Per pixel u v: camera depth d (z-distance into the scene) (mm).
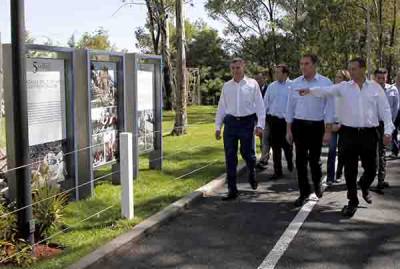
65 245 5910
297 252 5816
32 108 6957
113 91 9016
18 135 5492
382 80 10641
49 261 5398
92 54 8328
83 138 8180
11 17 5375
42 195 6191
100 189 8758
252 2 42438
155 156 10625
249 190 8938
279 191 8867
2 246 5406
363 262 5520
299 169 7852
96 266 5391
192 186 8891
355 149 7234
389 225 6832
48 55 7289
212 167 10844
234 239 6262
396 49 37625
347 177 7289
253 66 44000
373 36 36625
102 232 6285
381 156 8711
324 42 36688
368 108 7148
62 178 7625
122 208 6770
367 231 6570
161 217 6859
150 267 5395
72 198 7805
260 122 8141
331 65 37219
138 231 6297
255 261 5551
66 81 7602
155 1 27984
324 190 8828
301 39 39969
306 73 7672
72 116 7684
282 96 9742
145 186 8969
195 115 30906
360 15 35500
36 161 7051
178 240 6219
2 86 6727
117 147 9156
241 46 44250
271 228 6695
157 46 36031
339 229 6648
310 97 7613
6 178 6832
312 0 36750
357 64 7062
